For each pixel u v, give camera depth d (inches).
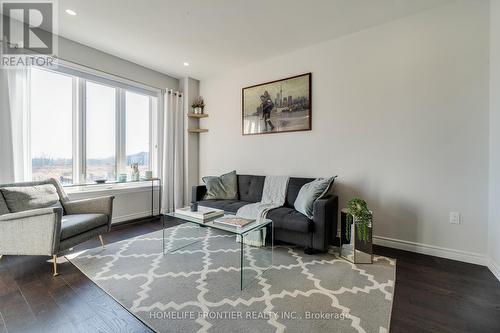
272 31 113.0
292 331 54.3
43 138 118.9
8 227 80.7
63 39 119.5
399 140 103.7
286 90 135.6
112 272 81.8
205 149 176.6
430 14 96.3
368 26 108.7
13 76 103.2
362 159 112.9
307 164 129.7
